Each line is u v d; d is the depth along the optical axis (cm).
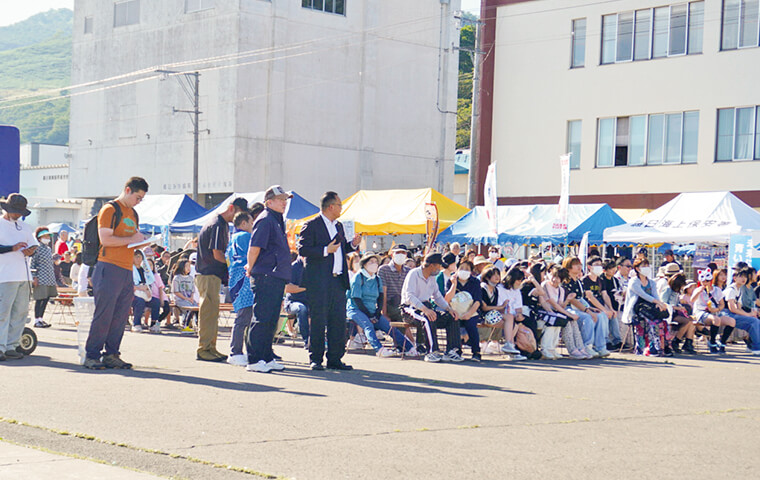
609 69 3338
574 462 625
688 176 3175
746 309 1769
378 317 1473
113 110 5600
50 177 7350
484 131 3588
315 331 1155
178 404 820
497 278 1495
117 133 5575
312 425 736
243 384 973
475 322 1407
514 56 3538
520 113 3522
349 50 5244
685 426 797
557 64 3444
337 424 744
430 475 573
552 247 2775
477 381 1090
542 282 1611
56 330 1766
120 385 930
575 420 805
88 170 5772
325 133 5156
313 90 5103
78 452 617
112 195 5644
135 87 5459
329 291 1159
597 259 1750
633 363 1468
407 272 1619
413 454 635
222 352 1380
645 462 633
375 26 5334
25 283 1161
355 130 5288
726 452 682
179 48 5181
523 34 3519
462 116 7875
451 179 5744
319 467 588
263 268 1105
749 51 3070
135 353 1296
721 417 862
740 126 3095
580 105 3394
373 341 1445
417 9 5559
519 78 3525
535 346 1487
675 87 3206
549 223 2475
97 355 1070
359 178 5294
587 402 929
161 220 3045
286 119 5009
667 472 603
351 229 2112
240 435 686
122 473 550
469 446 669
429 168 5644
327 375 1099
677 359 1575
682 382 1170
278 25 4966
